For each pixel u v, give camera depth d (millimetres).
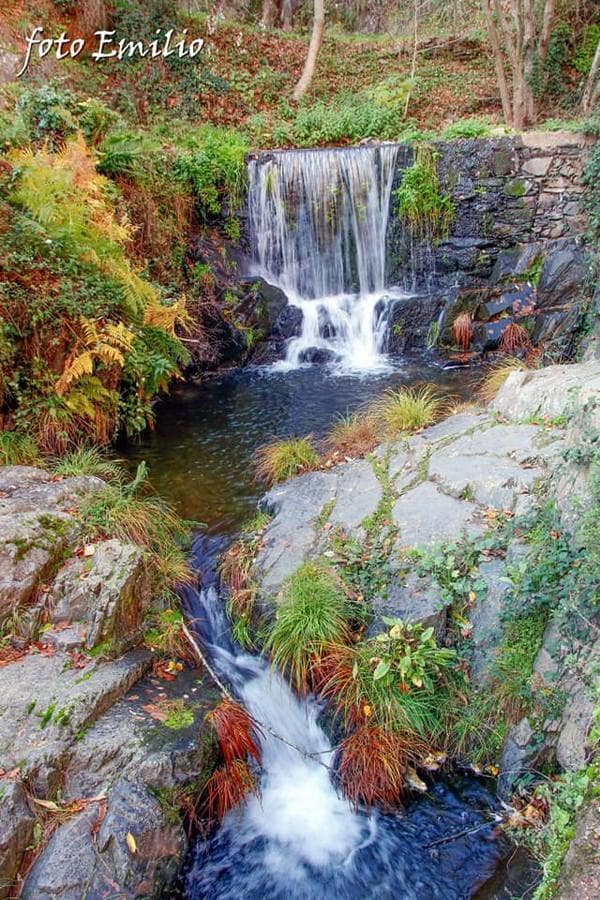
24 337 5270
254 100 12547
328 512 4602
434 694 3406
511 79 12766
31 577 3533
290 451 5559
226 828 3105
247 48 13625
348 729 3369
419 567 3814
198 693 3422
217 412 7094
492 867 2850
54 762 2797
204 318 8422
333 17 17531
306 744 3471
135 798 2777
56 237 5625
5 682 3129
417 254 9867
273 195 9703
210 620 4082
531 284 8883
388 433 5746
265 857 3000
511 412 5363
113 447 6180
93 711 3076
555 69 12141
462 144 9367
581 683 2971
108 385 5922
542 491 3949
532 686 3162
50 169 6094
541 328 8594
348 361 8891
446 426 5551
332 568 3994
